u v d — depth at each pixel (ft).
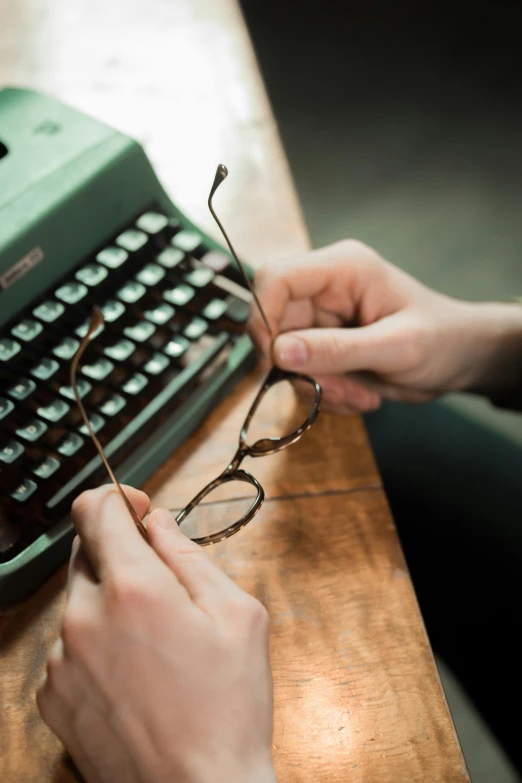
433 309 2.42
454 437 3.49
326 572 2.18
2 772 1.96
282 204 2.75
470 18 5.87
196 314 2.49
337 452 2.35
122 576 1.82
